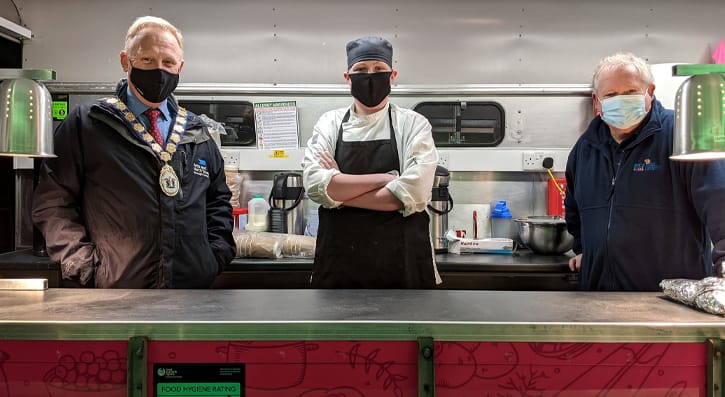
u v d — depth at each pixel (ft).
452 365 3.45
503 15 9.73
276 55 9.81
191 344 3.45
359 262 5.90
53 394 3.45
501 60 9.78
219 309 3.80
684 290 3.88
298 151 9.50
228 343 3.45
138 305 3.93
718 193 4.86
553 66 9.78
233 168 9.46
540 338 3.41
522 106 9.58
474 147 9.61
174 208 5.49
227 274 7.71
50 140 4.00
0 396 3.46
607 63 5.48
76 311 3.72
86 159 5.41
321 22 9.76
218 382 3.46
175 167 5.57
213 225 6.18
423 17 9.74
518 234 9.52
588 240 6.06
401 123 6.12
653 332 3.39
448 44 9.77
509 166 9.48
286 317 3.55
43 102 3.91
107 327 3.40
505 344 3.43
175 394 3.46
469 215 9.70
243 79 9.84
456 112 9.55
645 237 5.52
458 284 7.86
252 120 9.63
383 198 5.69
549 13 9.72
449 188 9.70
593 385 3.44
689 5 9.67
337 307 3.88
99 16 9.73
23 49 9.75
